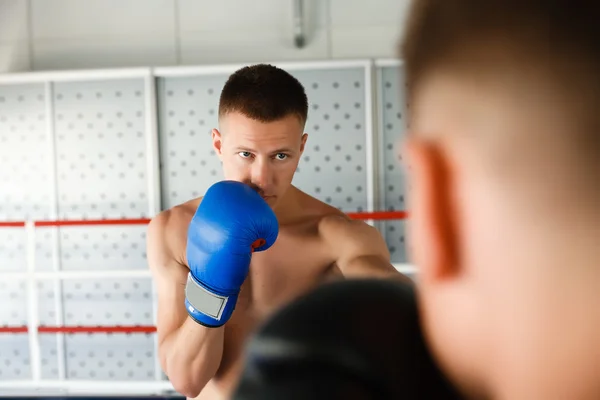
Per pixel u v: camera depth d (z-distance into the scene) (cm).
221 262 120
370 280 41
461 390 27
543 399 22
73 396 317
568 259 21
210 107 326
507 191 22
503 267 22
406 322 35
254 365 34
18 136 337
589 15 21
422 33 25
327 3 337
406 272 296
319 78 320
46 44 350
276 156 129
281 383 32
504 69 22
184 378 127
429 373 32
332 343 33
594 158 21
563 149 21
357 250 145
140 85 329
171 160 329
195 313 123
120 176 331
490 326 23
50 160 334
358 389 31
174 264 142
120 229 332
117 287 335
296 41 329
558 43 21
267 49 341
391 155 322
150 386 313
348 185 321
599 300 21
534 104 21
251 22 341
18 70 351
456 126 23
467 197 23
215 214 121
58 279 334
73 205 334
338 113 319
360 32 337
